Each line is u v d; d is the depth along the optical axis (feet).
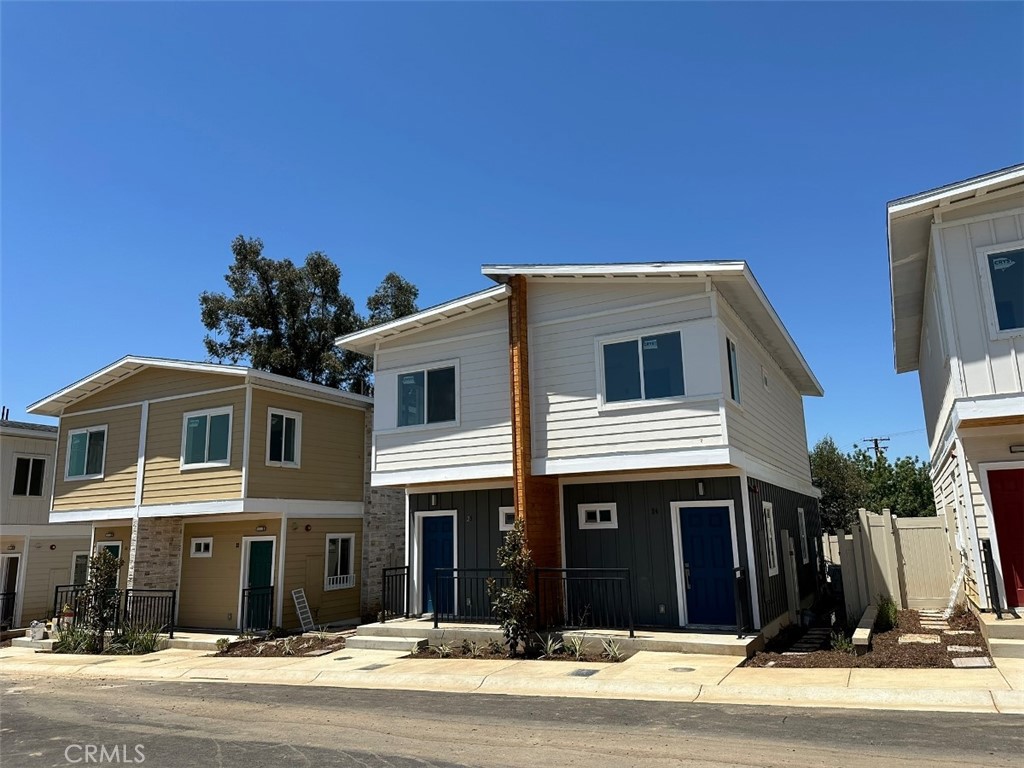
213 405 59.52
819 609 58.85
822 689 26.89
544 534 43.83
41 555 78.64
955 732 21.31
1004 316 32.04
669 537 42.34
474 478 45.80
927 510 119.96
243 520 61.26
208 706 31.94
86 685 40.86
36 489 79.30
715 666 32.86
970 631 37.04
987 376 31.89
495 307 47.44
